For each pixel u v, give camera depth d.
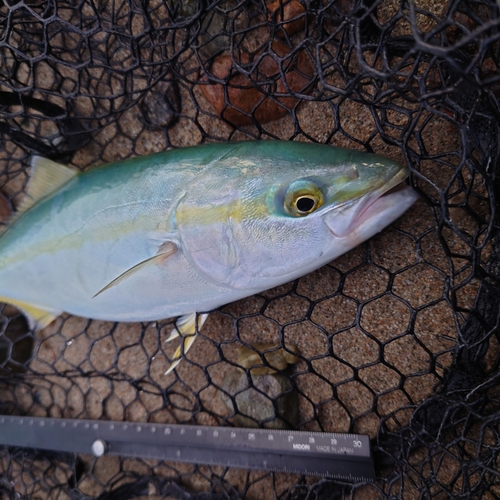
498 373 0.18
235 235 0.19
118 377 0.27
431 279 0.22
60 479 0.27
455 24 0.14
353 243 0.19
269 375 0.24
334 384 0.22
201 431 0.24
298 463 0.22
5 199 0.27
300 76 0.23
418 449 0.22
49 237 0.22
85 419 0.26
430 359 0.20
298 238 0.19
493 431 0.19
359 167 0.19
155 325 0.26
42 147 0.26
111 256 0.21
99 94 0.26
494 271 0.19
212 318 0.26
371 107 0.19
